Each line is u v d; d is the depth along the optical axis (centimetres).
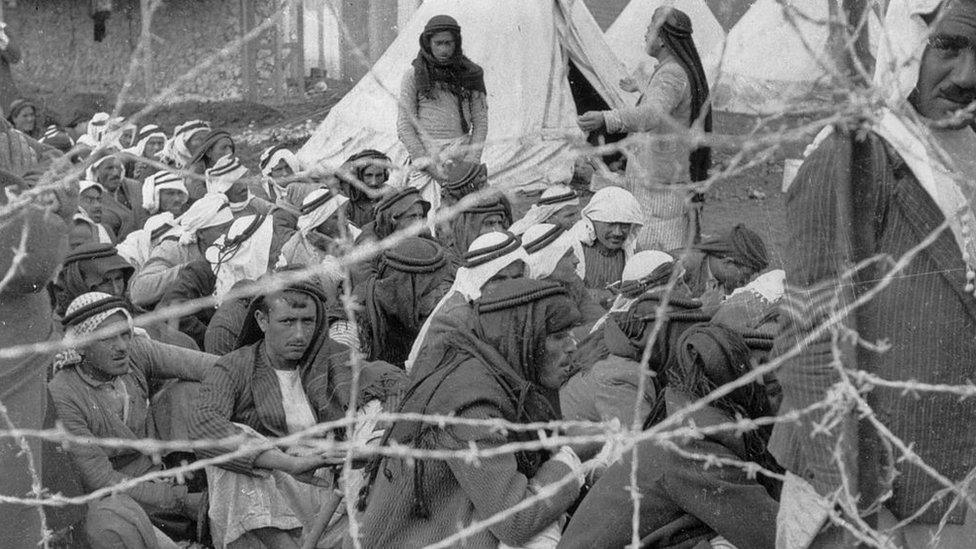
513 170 1053
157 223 807
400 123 863
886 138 309
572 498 368
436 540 369
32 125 1133
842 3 313
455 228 659
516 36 1120
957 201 312
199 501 486
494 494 360
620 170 888
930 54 319
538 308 380
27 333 388
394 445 300
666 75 754
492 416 364
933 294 310
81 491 453
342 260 291
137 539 441
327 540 443
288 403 455
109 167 948
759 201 965
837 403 295
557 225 629
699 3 1238
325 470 465
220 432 450
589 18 1174
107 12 2016
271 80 1883
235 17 1939
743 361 369
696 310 435
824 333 307
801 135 293
